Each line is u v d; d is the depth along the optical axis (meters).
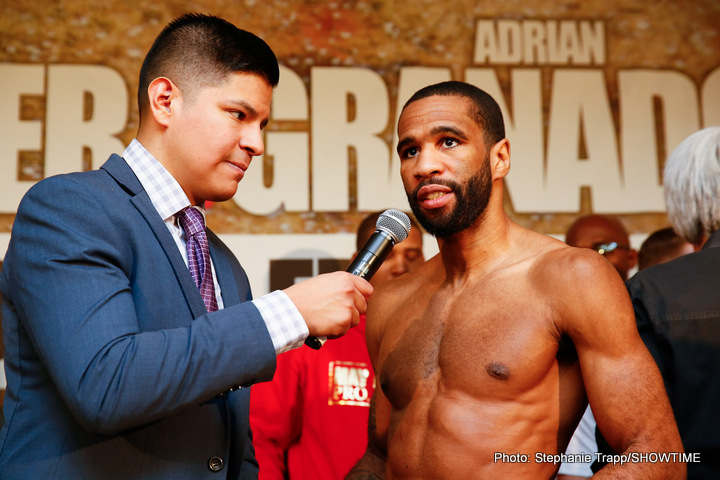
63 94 3.39
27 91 3.37
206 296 1.37
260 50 1.41
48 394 1.22
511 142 3.49
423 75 3.52
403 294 1.59
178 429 1.25
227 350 1.14
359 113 3.49
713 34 3.57
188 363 1.11
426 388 1.41
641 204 3.46
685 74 3.55
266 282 3.36
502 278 1.43
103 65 3.43
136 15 3.48
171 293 1.29
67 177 1.28
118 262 1.23
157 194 1.37
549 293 1.35
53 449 1.19
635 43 3.57
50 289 1.16
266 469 2.26
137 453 1.21
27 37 3.41
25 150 3.33
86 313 1.13
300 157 3.45
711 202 1.67
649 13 3.58
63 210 1.23
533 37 3.56
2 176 3.30
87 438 1.19
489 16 3.56
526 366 1.32
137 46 3.46
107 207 1.26
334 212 3.42
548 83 3.53
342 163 3.45
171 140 1.37
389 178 3.45
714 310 1.50
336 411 2.36
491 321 1.38
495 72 3.53
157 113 1.38
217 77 1.37
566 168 3.47
